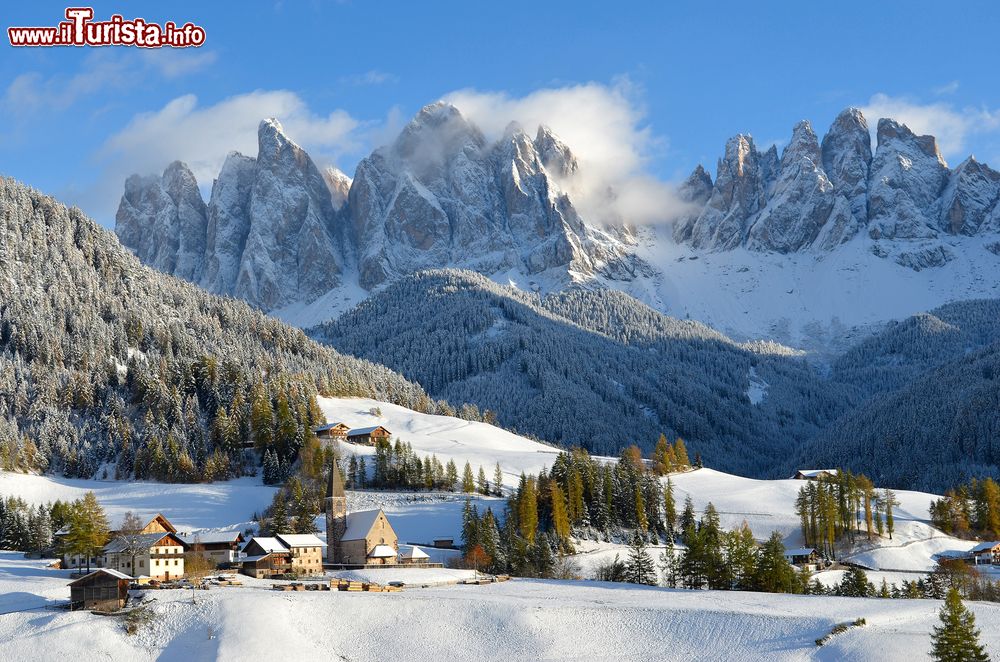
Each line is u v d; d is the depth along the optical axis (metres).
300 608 135.12
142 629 129.38
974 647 114.12
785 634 129.50
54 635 126.75
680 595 150.38
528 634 131.75
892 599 146.88
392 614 136.00
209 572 164.88
